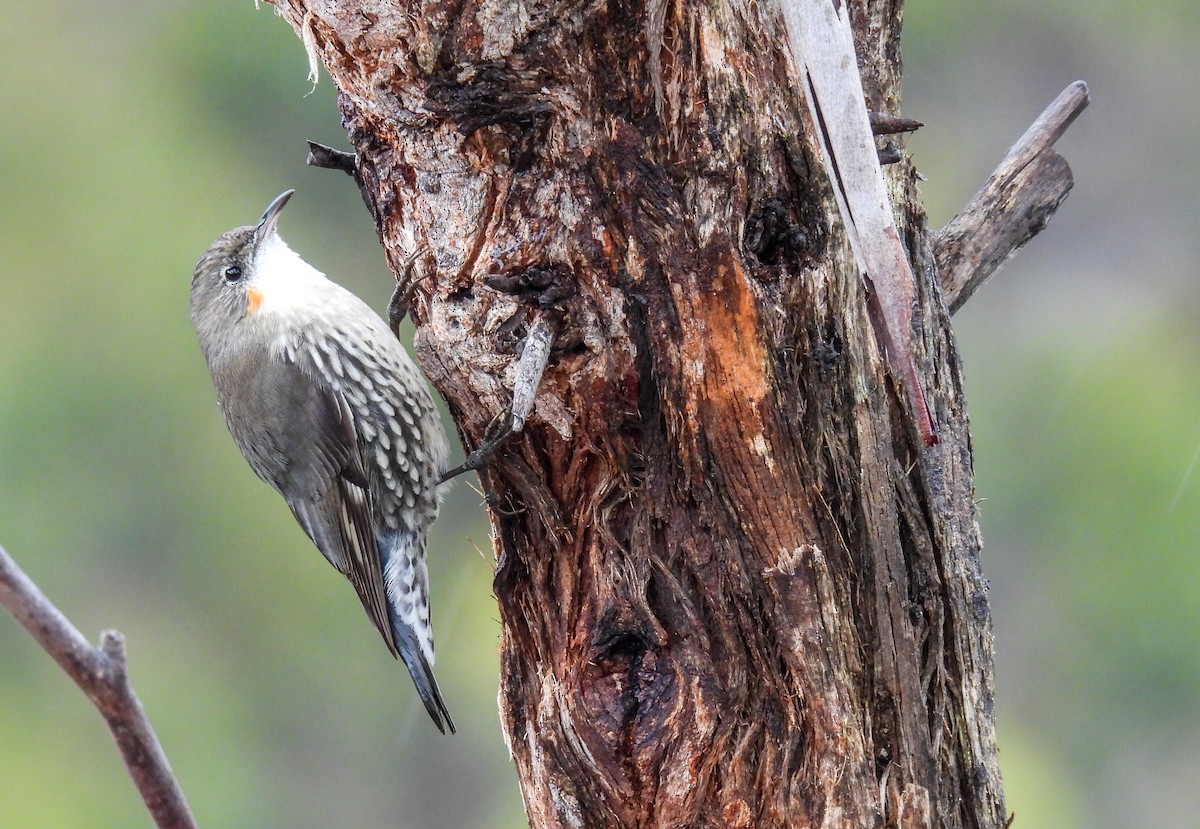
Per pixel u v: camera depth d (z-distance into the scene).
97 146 18.91
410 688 18.61
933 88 18.89
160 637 17.86
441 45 6.25
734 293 6.18
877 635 6.42
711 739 6.41
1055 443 16.95
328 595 18.44
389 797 18.38
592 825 6.65
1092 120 18.83
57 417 17.89
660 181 6.20
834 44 6.00
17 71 19.22
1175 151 18.64
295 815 18.22
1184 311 18.22
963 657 6.73
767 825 6.39
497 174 6.51
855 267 6.35
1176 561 15.77
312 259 18.59
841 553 6.38
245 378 10.38
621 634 6.66
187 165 18.81
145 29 19.34
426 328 7.05
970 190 18.56
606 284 6.43
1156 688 15.75
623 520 6.71
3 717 17.97
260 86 18.98
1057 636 16.05
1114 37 18.70
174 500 18.11
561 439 6.84
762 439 6.28
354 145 7.33
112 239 18.56
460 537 18.45
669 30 6.07
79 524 17.84
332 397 10.17
